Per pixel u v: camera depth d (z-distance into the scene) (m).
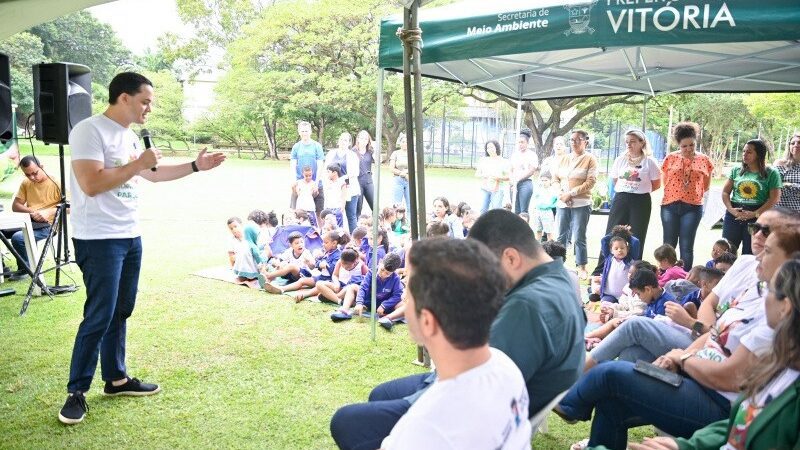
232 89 26.39
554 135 19.73
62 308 5.07
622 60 5.20
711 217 10.09
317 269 5.79
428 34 3.77
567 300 1.79
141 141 3.41
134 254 3.19
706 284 3.73
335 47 22.97
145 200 12.68
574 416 2.34
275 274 5.77
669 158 5.81
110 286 3.02
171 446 2.86
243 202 12.73
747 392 1.68
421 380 2.33
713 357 2.20
